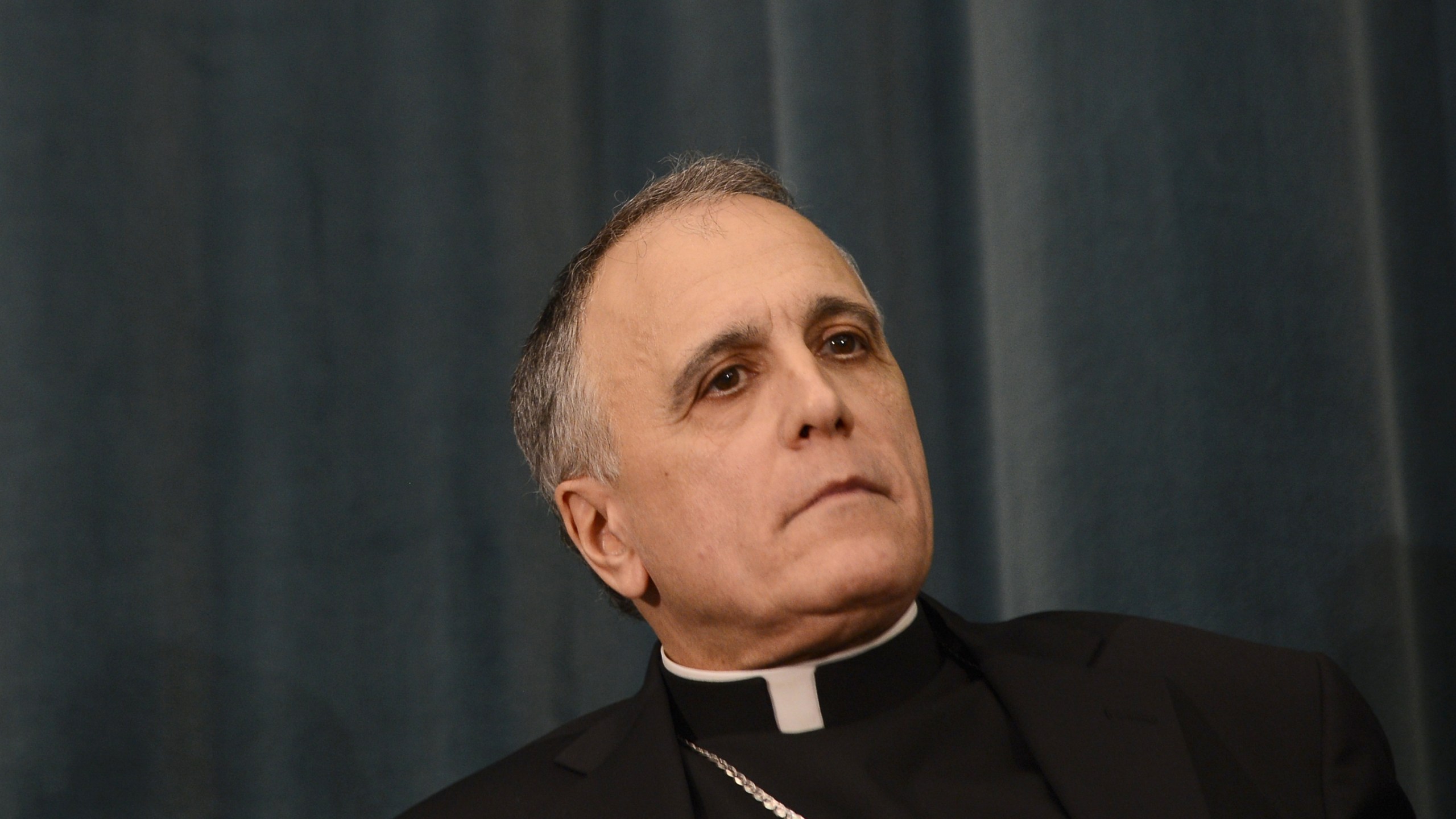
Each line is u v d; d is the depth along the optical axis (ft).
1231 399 13.74
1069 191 14.32
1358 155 13.75
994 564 14.44
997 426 14.52
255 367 13.84
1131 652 10.26
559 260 14.65
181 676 13.14
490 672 13.96
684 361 9.39
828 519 8.98
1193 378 13.82
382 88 14.55
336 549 13.78
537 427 10.89
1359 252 13.66
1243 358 13.75
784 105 14.55
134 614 12.98
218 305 13.89
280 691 13.46
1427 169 13.44
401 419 14.12
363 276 14.26
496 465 14.24
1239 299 13.83
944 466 14.61
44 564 12.69
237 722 13.33
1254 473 13.62
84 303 13.17
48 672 12.59
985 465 14.57
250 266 13.98
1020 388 14.38
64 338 13.04
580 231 14.78
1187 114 14.08
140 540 13.10
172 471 13.39
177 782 12.96
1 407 12.77
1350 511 13.41
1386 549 13.29
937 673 10.11
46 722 12.53
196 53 14.14
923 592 14.21
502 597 14.08
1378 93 13.67
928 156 14.98
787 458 9.12
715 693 9.89
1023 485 14.29
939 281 14.84
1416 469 13.23
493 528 14.16
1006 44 14.69
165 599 13.15
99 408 13.09
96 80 13.53
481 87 14.67
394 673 13.79
